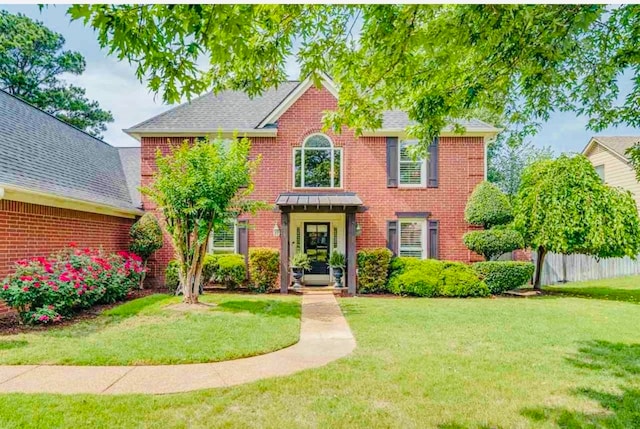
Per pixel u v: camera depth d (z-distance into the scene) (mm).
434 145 14602
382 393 4559
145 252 13438
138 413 4020
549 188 12727
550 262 16250
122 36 3068
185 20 3074
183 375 5184
